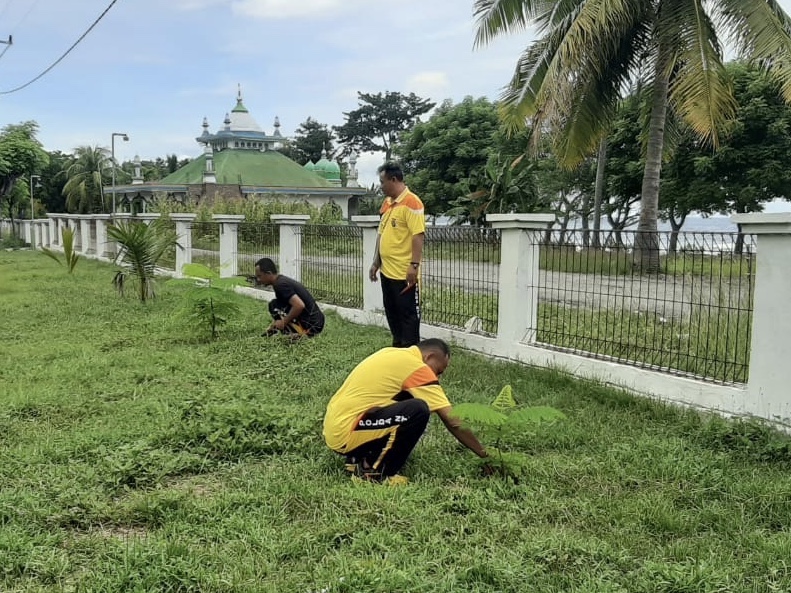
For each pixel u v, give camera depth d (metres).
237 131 45.41
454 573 2.93
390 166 6.57
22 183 44.84
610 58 14.25
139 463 4.14
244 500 3.65
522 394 5.83
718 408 5.06
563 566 3.02
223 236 13.29
